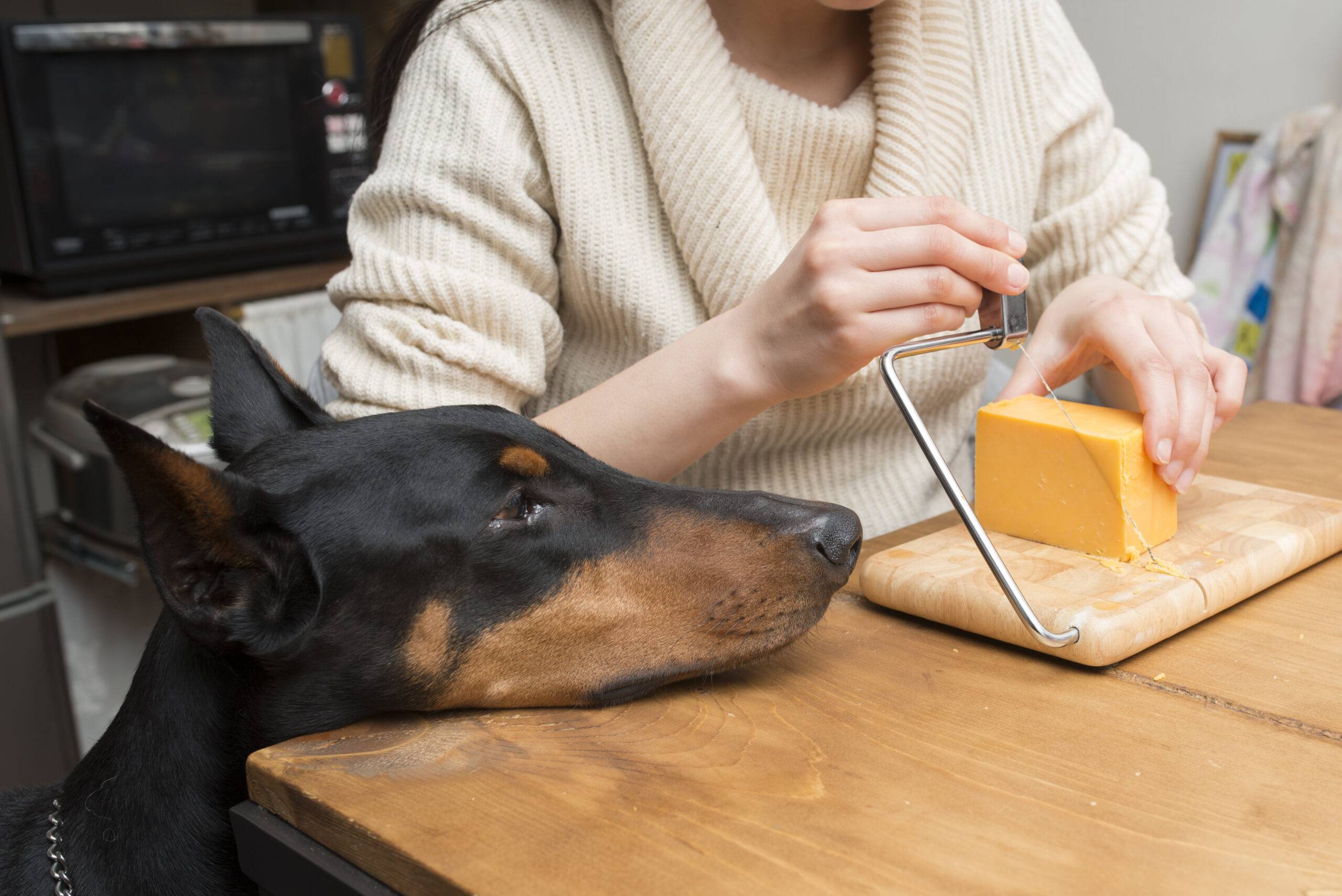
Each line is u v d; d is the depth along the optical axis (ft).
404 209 3.69
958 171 3.88
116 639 7.98
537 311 3.68
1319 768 2.07
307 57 8.36
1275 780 2.03
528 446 2.75
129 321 8.66
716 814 1.99
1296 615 2.78
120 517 7.22
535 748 2.32
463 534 2.54
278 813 2.26
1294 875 1.76
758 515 2.65
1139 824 1.90
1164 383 3.01
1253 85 8.62
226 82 8.00
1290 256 7.55
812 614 2.58
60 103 7.27
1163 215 4.45
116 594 7.88
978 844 1.86
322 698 2.54
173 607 2.38
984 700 2.40
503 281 3.62
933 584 2.80
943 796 2.01
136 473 2.22
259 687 2.58
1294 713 2.29
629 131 3.76
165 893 2.63
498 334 3.61
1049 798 2.00
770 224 3.63
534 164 3.72
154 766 2.67
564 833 1.95
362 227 3.86
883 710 2.38
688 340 3.25
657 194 3.78
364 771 2.23
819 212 2.96
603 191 3.75
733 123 3.61
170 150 7.82
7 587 6.96
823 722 2.33
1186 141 9.13
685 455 3.31
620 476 2.83
